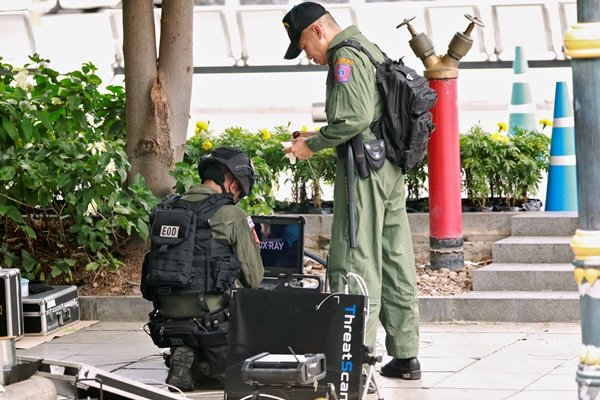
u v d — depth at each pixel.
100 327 15.05
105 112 17.50
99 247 15.86
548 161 18.41
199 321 11.66
